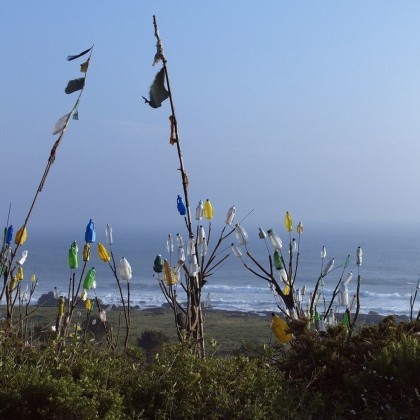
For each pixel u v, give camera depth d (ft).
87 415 15.35
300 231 22.09
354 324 20.98
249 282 280.92
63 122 21.39
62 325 21.35
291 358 19.71
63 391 15.66
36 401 15.80
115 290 222.28
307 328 20.04
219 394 17.56
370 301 189.47
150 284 244.83
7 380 16.58
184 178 22.26
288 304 21.66
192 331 20.86
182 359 17.78
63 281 227.81
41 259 379.55
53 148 21.34
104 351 20.48
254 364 18.71
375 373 18.35
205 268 21.95
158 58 22.53
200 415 16.90
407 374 18.07
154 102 22.49
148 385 17.43
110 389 16.76
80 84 21.57
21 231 21.54
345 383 18.44
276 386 17.84
